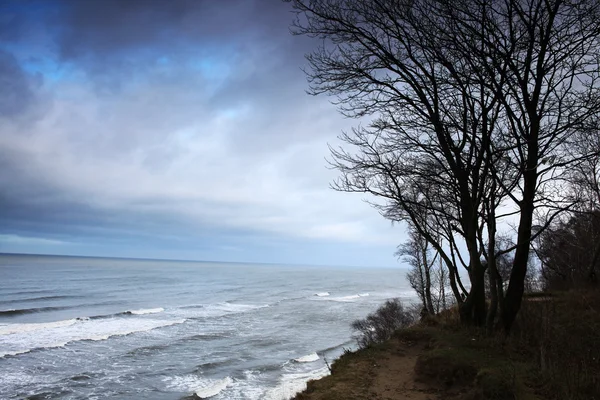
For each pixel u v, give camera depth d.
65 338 28.05
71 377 19.88
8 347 25.14
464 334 8.66
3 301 48.34
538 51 7.70
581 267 15.88
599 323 8.49
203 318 39.91
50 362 22.39
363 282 120.50
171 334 31.47
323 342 30.11
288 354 26.08
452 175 9.65
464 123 8.82
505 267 20.61
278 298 63.41
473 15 7.09
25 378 19.55
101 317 38.12
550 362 6.19
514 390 5.55
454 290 10.90
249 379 20.36
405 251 31.62
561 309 10.12
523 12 7.13
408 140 9.90
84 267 146.12
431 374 6.91
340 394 6.43
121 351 25.36
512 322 8.38
